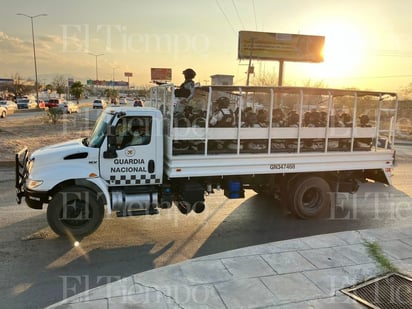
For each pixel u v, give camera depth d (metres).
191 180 6.35
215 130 6.14
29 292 4.03
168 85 6.20
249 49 30.81
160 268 4.43
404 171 12.45
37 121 25.08
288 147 6.80
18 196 5.74
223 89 6.33
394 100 7.32
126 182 5.85
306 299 3.78
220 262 4.62
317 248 5.15
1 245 5.28
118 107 6.30
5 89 82.12
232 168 6.30
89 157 5.62
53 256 4.98
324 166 6.94
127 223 6.42
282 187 7.02
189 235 5.95
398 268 4.56
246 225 6.55
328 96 6.88
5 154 12.09
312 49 32.34
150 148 5.89
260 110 6.95
